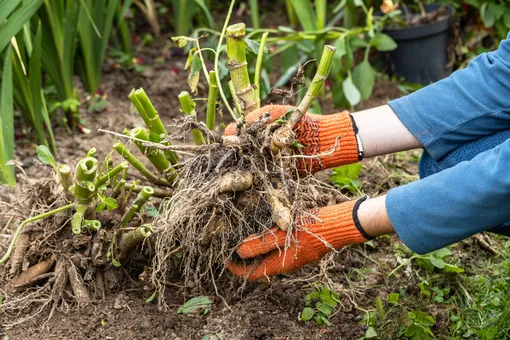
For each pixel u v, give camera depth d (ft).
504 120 5.21
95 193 5.37
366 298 6.02
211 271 5.44
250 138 5.11
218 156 5.14
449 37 9.74
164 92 9.29
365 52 9.38
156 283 5.78
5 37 6.91
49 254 5.72
